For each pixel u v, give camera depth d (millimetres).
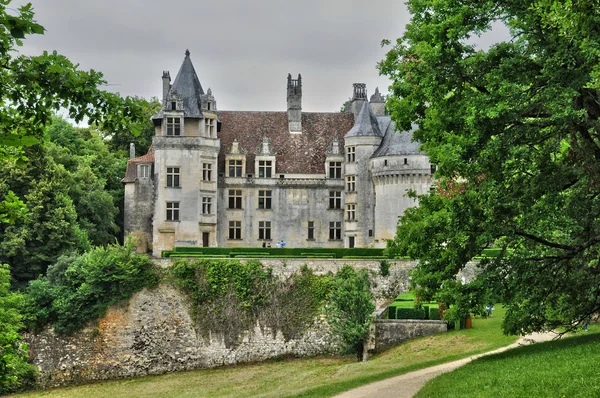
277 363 62375
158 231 82562
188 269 65188
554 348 33219
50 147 83750
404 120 38094
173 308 64625
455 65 32500
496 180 31750
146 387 57500
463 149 31109
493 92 30297
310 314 64625
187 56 86062
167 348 63781
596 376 25625
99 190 90500
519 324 34750
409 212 38750
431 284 35219
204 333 64312
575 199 31156
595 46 26750
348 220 87312
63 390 59375
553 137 31203
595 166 29641
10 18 16922
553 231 34094
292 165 88875
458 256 33312
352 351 55406
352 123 93062
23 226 69812
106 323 63219
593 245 33188
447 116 33062
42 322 62375
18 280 70750
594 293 33906
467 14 32625
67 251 70125
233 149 87438
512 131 30406
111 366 62719
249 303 64688
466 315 35312
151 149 90750
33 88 19344
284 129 91812
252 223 87188
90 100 20000
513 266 33531
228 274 65250
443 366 39625
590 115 30844
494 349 44031
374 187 86062
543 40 30750
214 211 84750
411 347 51781
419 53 33188
